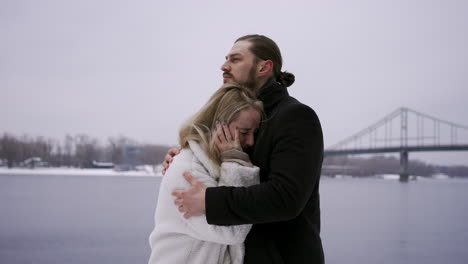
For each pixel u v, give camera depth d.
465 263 8.38
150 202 22.61
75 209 18.36
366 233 12.21
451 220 16.73
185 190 1.20
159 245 1.27
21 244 9.70
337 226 13.78
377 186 55.56
